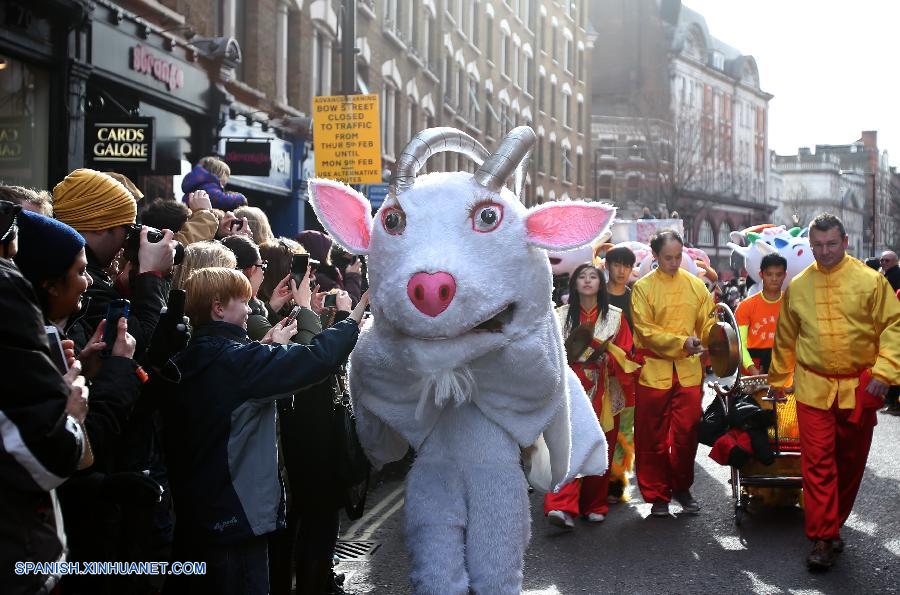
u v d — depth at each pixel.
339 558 6.25
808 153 129.38
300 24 19.77
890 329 6.03
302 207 20.20
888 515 7.48
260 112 17.86
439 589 3.86
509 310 4.00
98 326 3.59
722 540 6.78
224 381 3.84
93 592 3.68
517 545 3.99
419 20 28.86
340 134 13.41
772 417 7.00
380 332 4.07
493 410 4.03
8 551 2.61
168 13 13.84
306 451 4.83
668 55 77.06
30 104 10.77
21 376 2.55
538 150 46.50
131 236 4.09
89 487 3.48
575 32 52.94
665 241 7.43
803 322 6.25
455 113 33.00
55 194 4.23
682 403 7.43
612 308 7.41
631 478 9.35
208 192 8.05
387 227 4.02
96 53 11.80
